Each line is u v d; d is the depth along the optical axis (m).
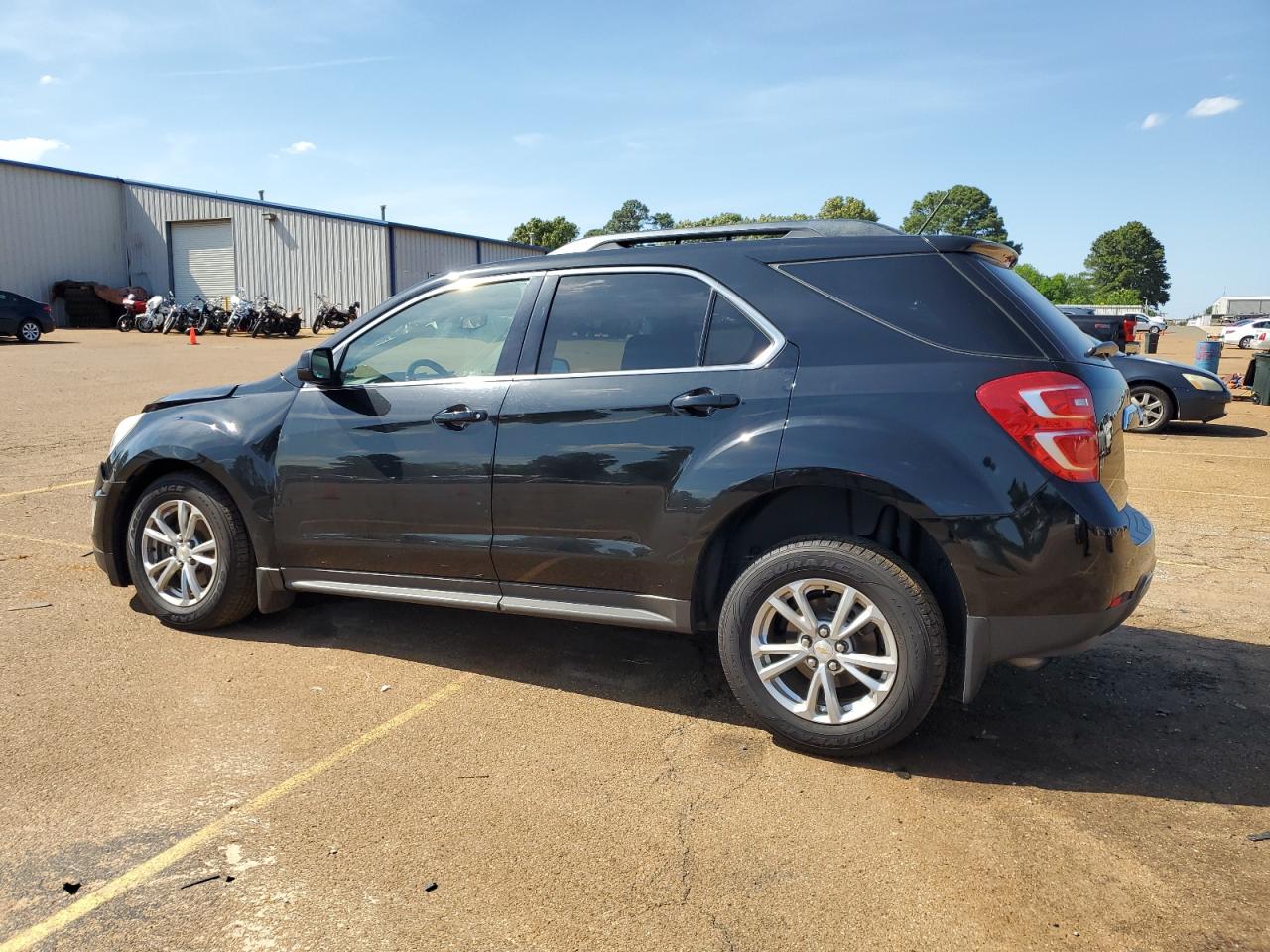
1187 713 3.59
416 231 35.22
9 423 10.59
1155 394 11.70
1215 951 2.23
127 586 4.66
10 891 2.43
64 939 2.25
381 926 2.32
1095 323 15.78
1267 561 5.76
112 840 2.66
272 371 17.38
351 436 3.92
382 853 2.62
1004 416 2.92
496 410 3.63
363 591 4.02
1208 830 2.77
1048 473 2.90
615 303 3.57
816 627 3.16
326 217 34.59
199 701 3.59
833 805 2.91
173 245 37.28
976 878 2.53
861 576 3.06
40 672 3.84
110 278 37.22
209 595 4.24
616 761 3.19
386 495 3.85
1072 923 2.34
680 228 3.75
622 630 4.49
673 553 3.33
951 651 3.80
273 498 4.09
